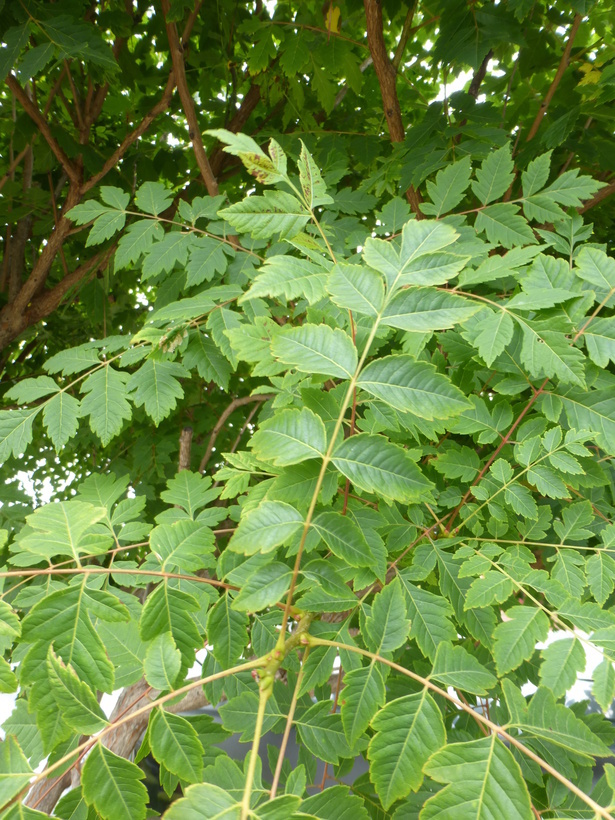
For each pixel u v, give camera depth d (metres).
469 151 0.90
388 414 0.50
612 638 0.40
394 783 0.35
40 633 0.36
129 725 0.77
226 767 0.39
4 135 1.44
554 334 0.51
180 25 1.35
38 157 1.35
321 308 0.58
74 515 0.42
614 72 0.86
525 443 0.54
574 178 0.72
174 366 0.68
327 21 1.15
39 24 0.89
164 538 0.45
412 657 0.57
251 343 0.50
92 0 1.25
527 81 1.31
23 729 0.43
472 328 0.54
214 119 1.53
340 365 0.37
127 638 0.46
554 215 0.72
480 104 0.96
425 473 0.60
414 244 0.40
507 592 0.46
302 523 0.36
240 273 0.73
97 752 0.33
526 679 0.56
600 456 0.63
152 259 0.74
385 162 1.02
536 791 0.46
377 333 0.50
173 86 1.12
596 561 0.51
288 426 0.37
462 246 0.64
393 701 0.37
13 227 1.49
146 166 1.43
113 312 1.51
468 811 0.33
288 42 1.17
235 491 0.54
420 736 0.36
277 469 0.50
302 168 0.47
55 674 0.35
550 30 1.18
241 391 1.46
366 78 1.50
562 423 0.57
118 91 1.46
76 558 0.40
